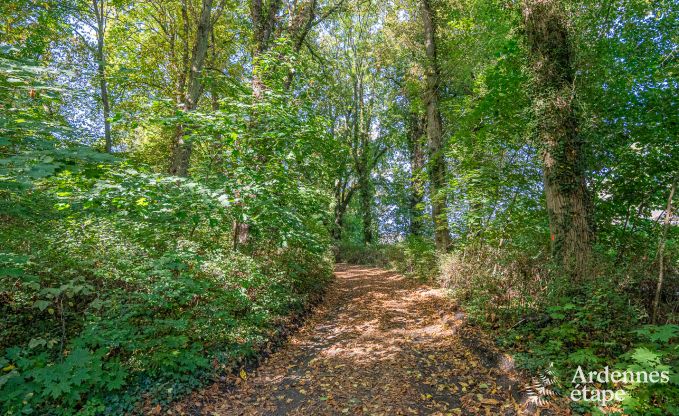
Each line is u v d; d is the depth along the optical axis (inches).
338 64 848.9
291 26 425.1
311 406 161.8
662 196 230.1
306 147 270.1
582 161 215.9
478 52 409.7
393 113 833.5
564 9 223.8
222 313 200.5
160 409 145.8
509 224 327.6
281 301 278.8
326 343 248.2
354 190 956.6
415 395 166.9
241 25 520.1
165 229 219.0
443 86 516.4
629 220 245.8
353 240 1168.8
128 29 532.7
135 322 185.6
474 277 270.4
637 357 118.0
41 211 199.3
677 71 225.1
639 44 284.7
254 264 254.8
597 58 239.9
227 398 165.3
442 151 412.5
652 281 182.2
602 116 245.4
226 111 228.8
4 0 329.7
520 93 291.0
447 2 474.3
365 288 463.2
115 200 171.3
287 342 245.3
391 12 566.3
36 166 122.6
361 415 152.3
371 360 213.3
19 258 155.9
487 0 379.2
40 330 171.9
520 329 198.5
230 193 206.7
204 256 246.2
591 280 186.1
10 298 181.3
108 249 215.3
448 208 398.6
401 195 960.9
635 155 235.9
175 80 587.5
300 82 342.0
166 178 175.5
